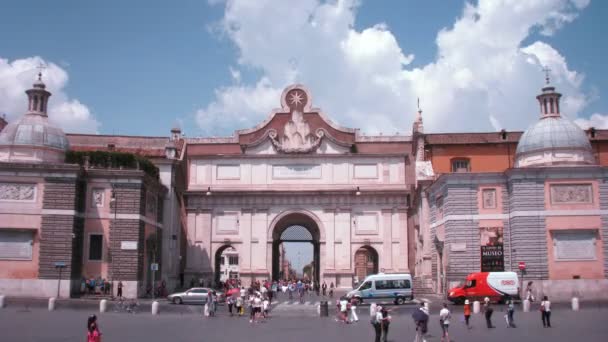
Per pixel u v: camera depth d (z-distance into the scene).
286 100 68.75
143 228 49.22
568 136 45.25
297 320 36.34
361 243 65.62
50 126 48.72
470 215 44.94
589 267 42.59
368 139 68.62
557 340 25.84
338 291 64.19
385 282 46.44
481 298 41.16
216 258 67.19
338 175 66.88
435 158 62.72
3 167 44.91
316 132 67.50
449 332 29.58
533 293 42.38
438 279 50.31
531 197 43.44
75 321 32.59
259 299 36.28
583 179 43.38
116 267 47.03
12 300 40.47
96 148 64.94
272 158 67.25
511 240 44.03
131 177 48.12
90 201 47.59
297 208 66.38
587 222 42.94
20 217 44.81
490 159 62.28
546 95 47.22
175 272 61.06
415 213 63.78
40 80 49.72
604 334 27.61
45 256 44.62
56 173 45.62
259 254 65.62
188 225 66.19
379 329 25.34
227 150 69.06
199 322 34.47
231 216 66.62
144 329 30.52
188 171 67.62
